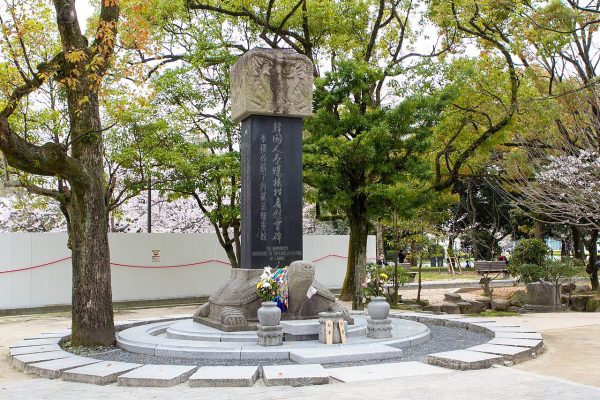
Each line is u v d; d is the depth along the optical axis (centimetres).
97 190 1011
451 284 2575
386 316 980
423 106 1539
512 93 1672
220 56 1862
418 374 701
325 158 1483
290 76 1127
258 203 1096
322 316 916
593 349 930
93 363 802
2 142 872
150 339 991
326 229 3938
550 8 1371
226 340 940
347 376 693
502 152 2078
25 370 819
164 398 614
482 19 1691
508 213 3356
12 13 1121
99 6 1764
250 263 1083
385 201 1608
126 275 1922
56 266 1797
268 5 1788
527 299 1650
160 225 2658
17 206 2270
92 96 1012
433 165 1914
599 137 1360
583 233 2650
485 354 789
